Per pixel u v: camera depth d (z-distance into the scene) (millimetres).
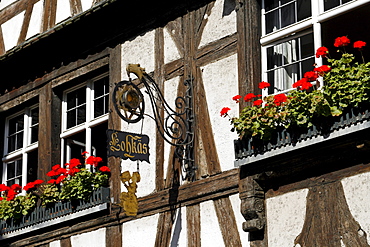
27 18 11891
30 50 11305
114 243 9594
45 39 11031
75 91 11062
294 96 7672
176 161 9148
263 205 8156
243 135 8148
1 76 12008
